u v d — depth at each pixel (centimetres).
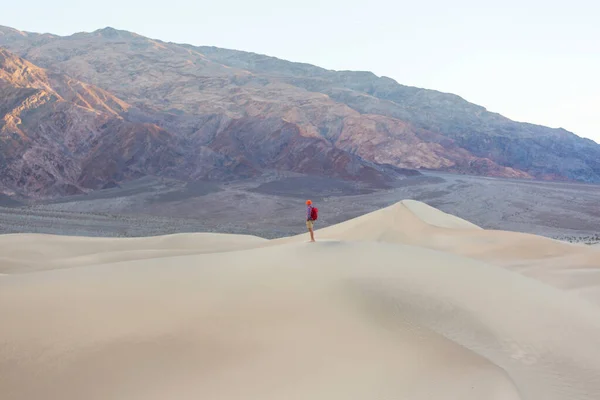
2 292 961
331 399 631
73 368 700
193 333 823
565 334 1030
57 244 2658
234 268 1224
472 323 1005
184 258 1359
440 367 752
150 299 958
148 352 753
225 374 698
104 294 973
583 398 762
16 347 743
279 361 744
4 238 2653
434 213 3186
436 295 1116
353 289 1080
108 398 633
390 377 707
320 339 830
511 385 684
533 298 1232
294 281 1110
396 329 915
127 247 2748
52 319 840
